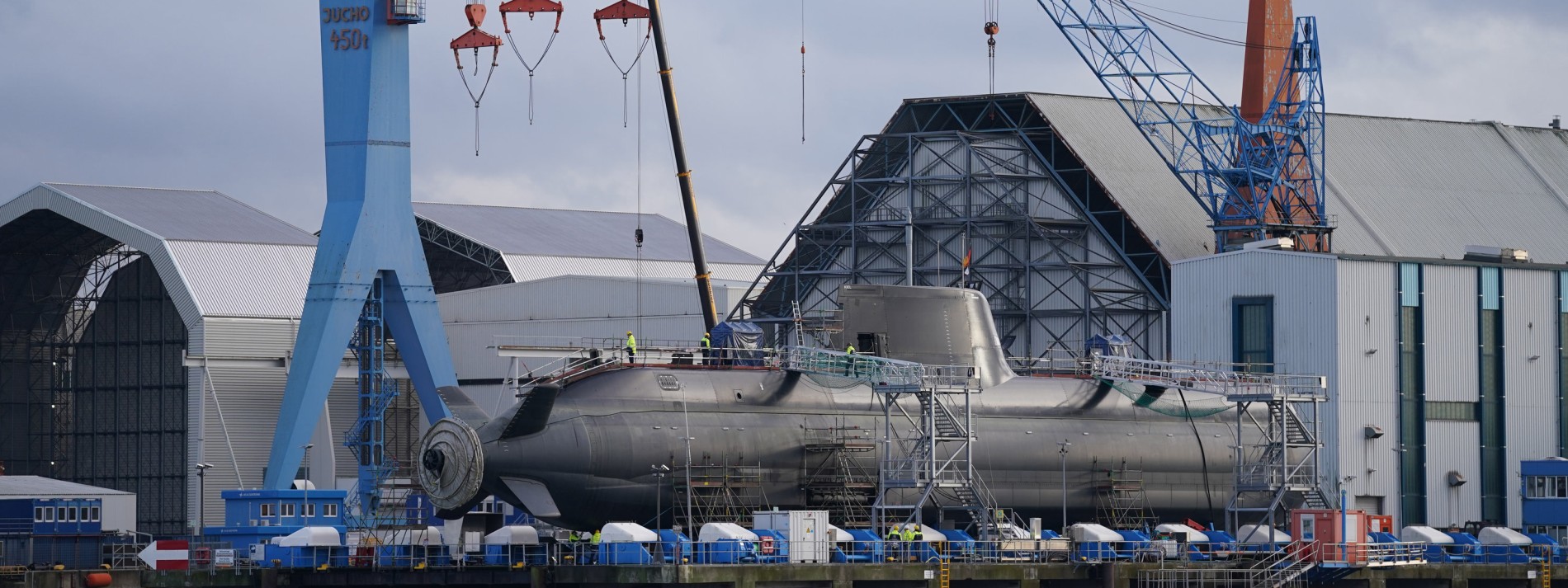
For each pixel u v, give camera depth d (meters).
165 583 166.38
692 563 144.75
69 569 175.38
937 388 162.25
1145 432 180.50
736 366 173.88
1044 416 176.88
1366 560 163.62
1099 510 177.38
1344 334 197.62
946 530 164.62
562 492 156.50
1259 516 186.50
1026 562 157.38
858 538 154.00
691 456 159.75
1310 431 195.00
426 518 189.00
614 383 162.38
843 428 166.25
